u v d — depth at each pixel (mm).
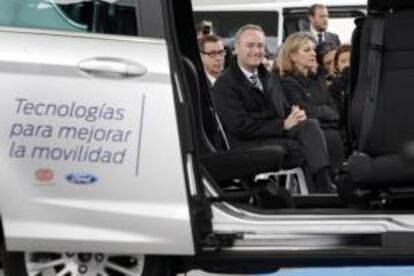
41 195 5508
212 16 15492
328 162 8281
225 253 5723
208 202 5637
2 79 5484
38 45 5547
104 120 5523
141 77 5555
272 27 15219
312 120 8344
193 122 5617
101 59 5551
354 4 14922
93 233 5512
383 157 5883
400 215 5859
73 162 5512
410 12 5926
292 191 8211
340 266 5816
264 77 8789
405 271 7121
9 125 5484
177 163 5531
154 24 5641
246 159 6344
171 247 5531
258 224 5738
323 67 10391
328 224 5766
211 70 9570
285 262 5809
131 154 5527
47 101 5496
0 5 5660
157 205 5527
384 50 5926
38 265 5680
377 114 5891
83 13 5699
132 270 5738
